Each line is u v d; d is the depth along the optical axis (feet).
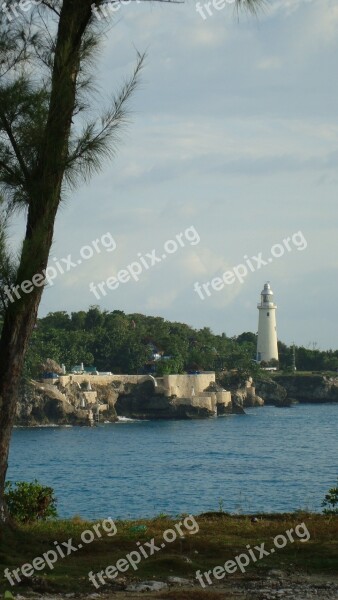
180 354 630.74
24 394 480.23
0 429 56.08
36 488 75.41
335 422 508.12
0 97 52.19
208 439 398.42
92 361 580.71
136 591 46.29
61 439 405.80
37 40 53.57
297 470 258.16
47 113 53.36
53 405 485.97
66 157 53.31
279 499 189.78
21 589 45.96
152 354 627.05
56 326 645.51
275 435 415.44
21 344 55.83
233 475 248.73
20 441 394.93
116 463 295.28
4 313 54.49
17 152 53.47
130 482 237.25
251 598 44.16
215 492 209.05
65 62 53.36
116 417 528.63
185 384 568.41
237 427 477.77
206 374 587.68
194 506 184.03
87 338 591.37
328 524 69.10
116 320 631.56
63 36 53.93
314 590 46.14
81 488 224.94
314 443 366.43
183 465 284.20
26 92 52.54
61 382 504.02
